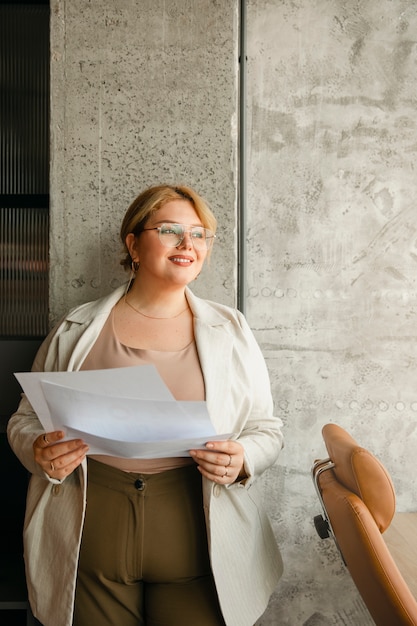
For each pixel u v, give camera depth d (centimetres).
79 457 159
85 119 222
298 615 246
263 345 250
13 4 243
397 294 250
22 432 177
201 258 183
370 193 250
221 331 183
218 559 166
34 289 239
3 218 240
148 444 144
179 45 223
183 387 173
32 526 175
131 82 223
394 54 250
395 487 249
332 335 249
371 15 250
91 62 223
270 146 249
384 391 249
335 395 249
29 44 242
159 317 184
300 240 249
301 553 247
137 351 176
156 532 166
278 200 249
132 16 223
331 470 180
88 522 169
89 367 176
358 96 250
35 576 173
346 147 250
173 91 223
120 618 172
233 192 221
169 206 181
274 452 181
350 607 246
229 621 166
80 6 223
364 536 135
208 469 159
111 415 146
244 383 182
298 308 249
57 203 222
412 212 250
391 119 251
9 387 210
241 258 242
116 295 188
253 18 249
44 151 242
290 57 250
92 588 171
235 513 174
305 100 250
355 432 249
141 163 222
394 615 129
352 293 250
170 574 168
